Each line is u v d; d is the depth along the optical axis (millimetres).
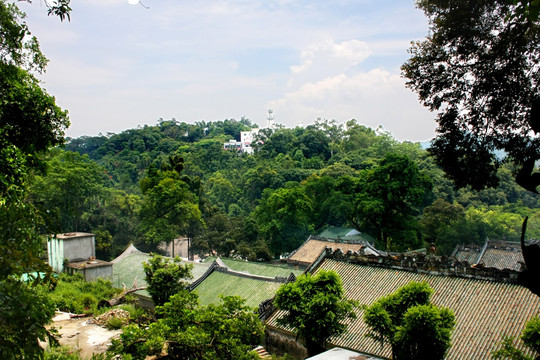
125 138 165000
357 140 136375
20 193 10883
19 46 17453
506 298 21656
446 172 11469
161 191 66812
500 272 22609
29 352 6469
